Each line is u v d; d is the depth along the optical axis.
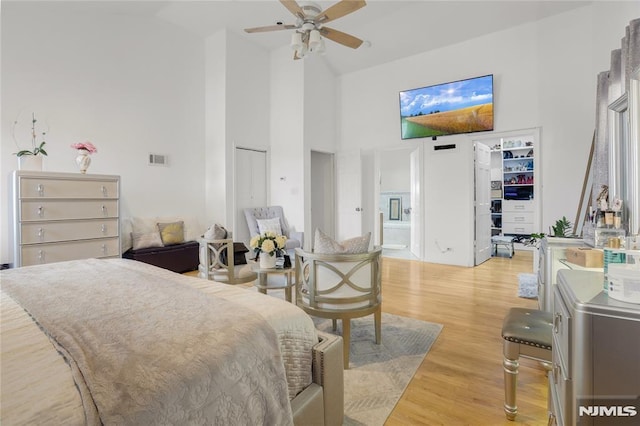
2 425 0.66
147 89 4.89
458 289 3.96
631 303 0.85
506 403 1.63
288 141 5.99
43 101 3.91
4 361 0.88
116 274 1.79
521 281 4.11
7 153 3.65
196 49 5.49
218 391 0.94
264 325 1.19
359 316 2.25
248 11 4.80
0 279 1.68
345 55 6.07
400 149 6.10
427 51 5.63
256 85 5.91
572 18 4.39
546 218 4.63
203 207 5.63
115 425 0.73
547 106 4.60
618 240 1.48
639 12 2.76
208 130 5.61
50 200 3.32
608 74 2.91
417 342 2.51
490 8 4.56
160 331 1.06
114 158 4.55
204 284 1.70
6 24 3.64
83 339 0.99
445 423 1.61
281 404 1.11
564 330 0.98
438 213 5.58
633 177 1.80
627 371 0.82
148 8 4.57
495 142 7.19
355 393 1.86
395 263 5.58
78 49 4.19
